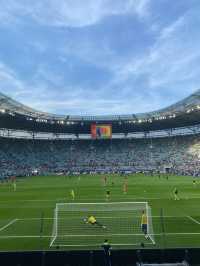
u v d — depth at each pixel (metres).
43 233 26.00
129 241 21.98
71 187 64.75
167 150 121.81
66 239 22.61
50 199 47.41
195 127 123.62
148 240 22.34
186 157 111.38
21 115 102.44
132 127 129.75
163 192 53.44
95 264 15.53
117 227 24.55
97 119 119.62
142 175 99.81
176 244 22.09
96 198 47.34
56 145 130.75
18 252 15.57
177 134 128.88
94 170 115.44
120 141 134.25
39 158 119.06
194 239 23.44
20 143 124.62
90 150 128.38
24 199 48.03
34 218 32.53
